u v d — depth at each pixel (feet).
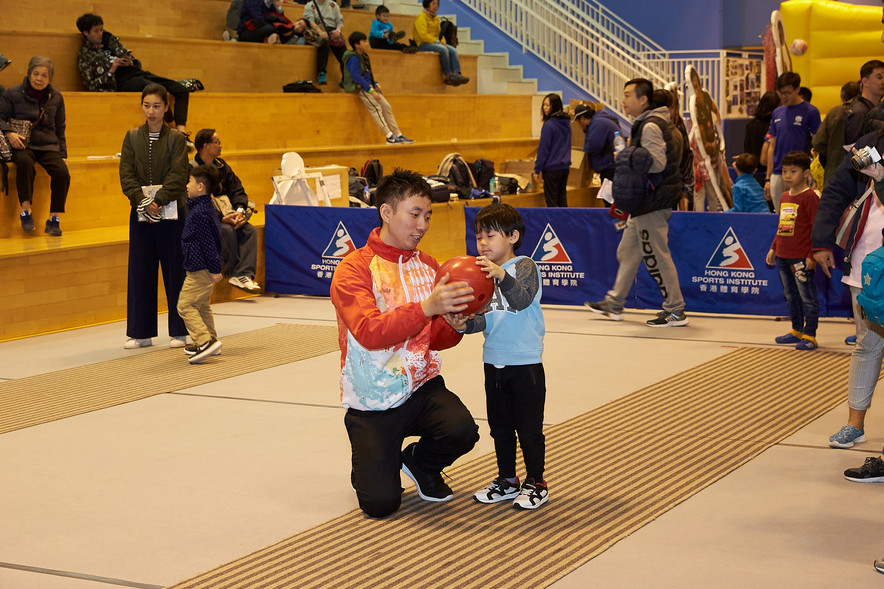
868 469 16.55
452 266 13.51
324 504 15.94
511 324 15.17
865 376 18.26
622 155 30.42
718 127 49.83
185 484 17.01
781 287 32.27
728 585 12.51
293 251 38.55
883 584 12.47
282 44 52.80
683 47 73.82
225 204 37.73
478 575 12.97
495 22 68.64
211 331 27.68
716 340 29.14
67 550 14.12
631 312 34.35
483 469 17.62
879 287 14.20
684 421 20.48
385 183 14.82
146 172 28.17
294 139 49.62
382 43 58.29
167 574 13.21
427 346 15.08
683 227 33.27
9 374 25.98
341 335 15.30
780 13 60.59
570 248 34.91
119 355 28.37
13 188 35.78
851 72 63.10
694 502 15.69
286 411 21.84
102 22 43.19
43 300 31.99
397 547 14.03
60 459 18.53
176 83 43.62
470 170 49.37
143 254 28.99
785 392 22.77
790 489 16.25
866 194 17.85
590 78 65.62
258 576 13.08
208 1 52.60
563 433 19.74
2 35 41.32
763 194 40.32
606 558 13.47
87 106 41.27
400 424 15.23
